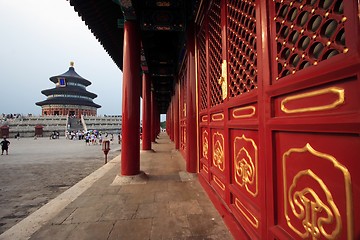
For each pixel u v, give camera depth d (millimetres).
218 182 3283
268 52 1696
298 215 1331
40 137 39000
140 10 5207
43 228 2596
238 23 2453
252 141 2049
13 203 4906
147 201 3500
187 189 4148
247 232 2051
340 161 1021
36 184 6727
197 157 5039
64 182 6984
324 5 1191
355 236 926
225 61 2822
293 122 1348
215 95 3570
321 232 1131
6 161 11656
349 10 970
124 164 4797
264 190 1722
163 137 22578
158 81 13406
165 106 24891
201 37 4648
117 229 2559
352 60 929
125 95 4953
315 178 1187
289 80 1409
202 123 4500
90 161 11594
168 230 2520
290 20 1500
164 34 7156
